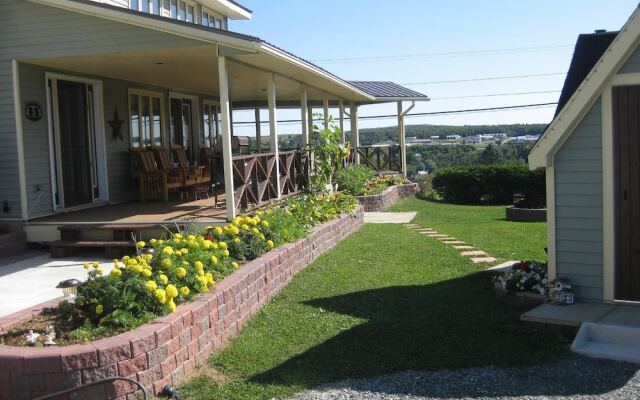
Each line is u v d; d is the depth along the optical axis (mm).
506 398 4148
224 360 4852
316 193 12641
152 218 9391
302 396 4234
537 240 10617
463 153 37031
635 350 4855
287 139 30188
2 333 4402
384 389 4324
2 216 9594
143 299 4535
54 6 9070
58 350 3891
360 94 17641
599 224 5793
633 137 5625
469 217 15266
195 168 13500
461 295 6582
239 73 11297
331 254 9023
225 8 16500
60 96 10633
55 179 10344
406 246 9781
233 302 5465
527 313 5543
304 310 6168
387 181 20250
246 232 6930
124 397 3961
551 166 5926
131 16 8727
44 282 7203
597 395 4148
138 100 13125
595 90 5559
